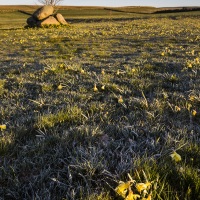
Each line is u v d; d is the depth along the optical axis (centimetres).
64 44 1822
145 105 463
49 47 1706
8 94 582
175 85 609
